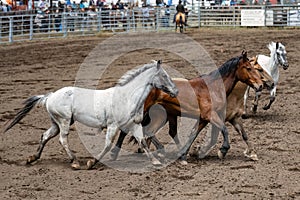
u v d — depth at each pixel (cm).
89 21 4334
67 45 3600
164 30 4741
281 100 1841
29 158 1106
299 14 4931
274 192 929
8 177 1029
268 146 1248
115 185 974
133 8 4900
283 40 3716
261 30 4681
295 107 1722
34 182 997
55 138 1343
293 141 1294
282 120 1531
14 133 1407
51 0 4572
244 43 3547
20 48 3456
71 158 1077
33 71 2545
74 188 960
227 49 3216
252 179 1001
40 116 1622
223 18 5138
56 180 1007
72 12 4225
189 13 5231
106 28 4506
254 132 1387
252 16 5006
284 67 1567
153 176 1025
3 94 1994
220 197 903
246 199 894
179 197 903
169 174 1036
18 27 4006
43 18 4138
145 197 907
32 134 1397
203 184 973
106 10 4572
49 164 1117
